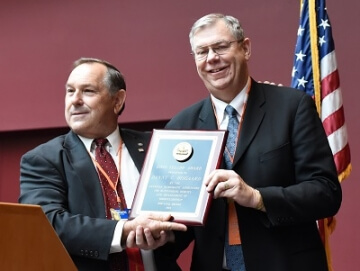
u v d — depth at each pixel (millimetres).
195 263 2871
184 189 2752
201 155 2805
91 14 5906
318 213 2715
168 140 2877
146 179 2814
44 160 2988
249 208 2783
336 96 3854
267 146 2809
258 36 5355
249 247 2752
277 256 2732
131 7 5785
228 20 2926
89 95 3064
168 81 5602
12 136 6152
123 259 2908
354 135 4992
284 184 2795
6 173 6141
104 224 2746
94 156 3064
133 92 5684
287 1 5312
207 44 2889
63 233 2764
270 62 5297
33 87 6016
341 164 3752
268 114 2885
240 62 2910
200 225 2662
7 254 2088
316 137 2824
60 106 5922
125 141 3156
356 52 5062
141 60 5699
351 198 4953
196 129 2938
